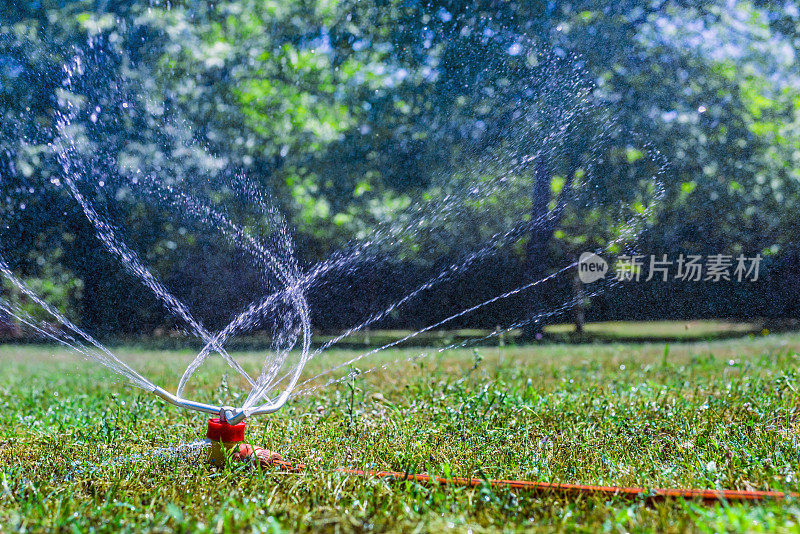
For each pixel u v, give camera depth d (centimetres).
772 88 726
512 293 733
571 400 382
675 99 721
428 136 748
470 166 740
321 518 209
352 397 334
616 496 222
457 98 736
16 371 580
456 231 743
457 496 226
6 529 196
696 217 724
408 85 749
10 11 702
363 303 741
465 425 329
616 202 723
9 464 279
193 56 742
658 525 194
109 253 734
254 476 246
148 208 739
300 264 755
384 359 599
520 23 718
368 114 757
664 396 384
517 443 301
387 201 758
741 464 264
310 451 288
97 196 731
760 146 726
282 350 673
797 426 316
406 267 747
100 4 716
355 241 759
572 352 637
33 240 727
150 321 730
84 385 486
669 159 722
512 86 725
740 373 443
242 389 453
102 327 731
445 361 583
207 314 734
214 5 744
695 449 287
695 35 718
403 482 245
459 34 731
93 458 282
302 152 767
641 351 635
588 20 714
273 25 763
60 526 199
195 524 198
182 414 361
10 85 705
